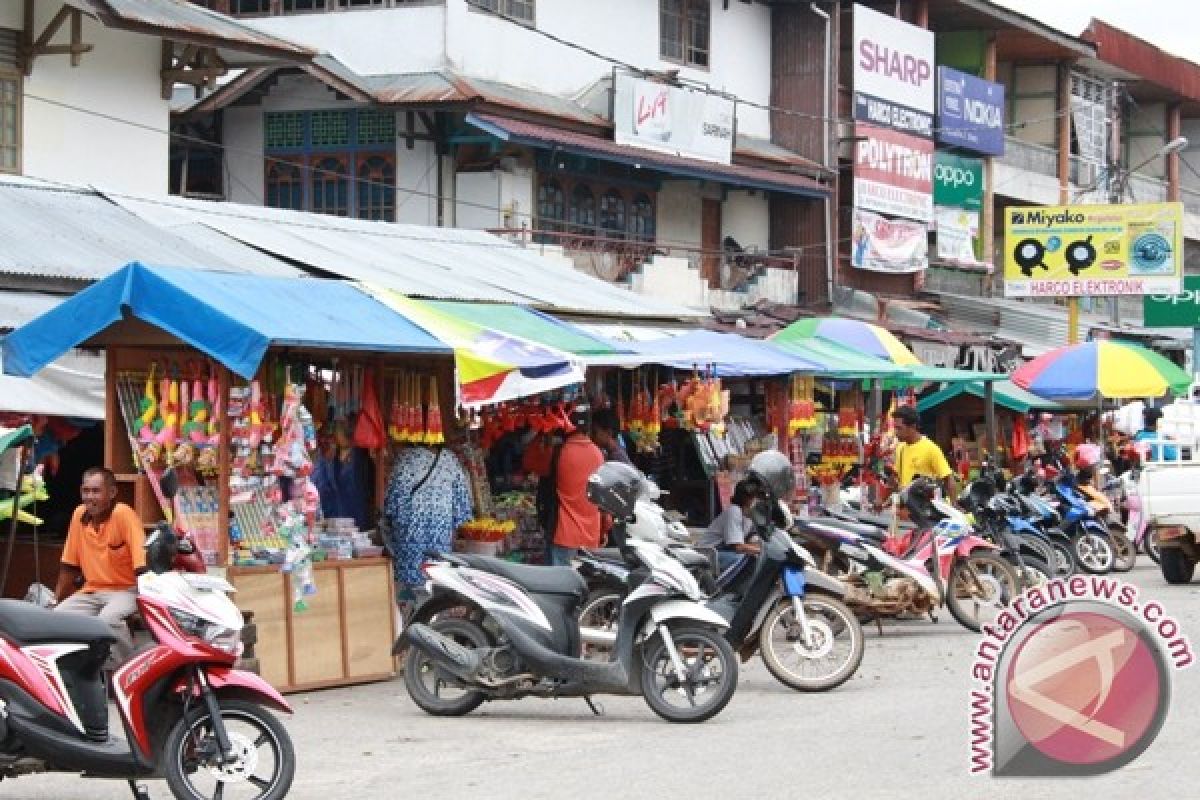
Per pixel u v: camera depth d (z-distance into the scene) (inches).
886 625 668.1
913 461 687.7
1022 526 727.1
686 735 427.8
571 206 1128.2
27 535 575.2
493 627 467.5
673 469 791.1
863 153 1375.5
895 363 879.1
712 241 1289.4
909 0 1478.8
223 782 339.0
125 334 494.0
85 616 341.4
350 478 561.9
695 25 1283.2
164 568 349.7
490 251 836.6
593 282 839.1
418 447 563.5
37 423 548.1
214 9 1083.9
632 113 1125.1
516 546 629.3
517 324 638.5
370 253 729.6
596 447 599.5
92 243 616.1
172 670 336.5
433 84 1020.5
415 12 1044.5
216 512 499.8
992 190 1589.6
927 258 1477.6
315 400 544.1
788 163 1305.4
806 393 792.3
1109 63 1738.4
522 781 370.0
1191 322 1599.4
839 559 637.9
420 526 552.1
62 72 837.8
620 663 451.8
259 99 1074.7
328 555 525.0
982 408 1112.8
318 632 514.9
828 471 844.0
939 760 378.0
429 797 354.6
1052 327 1549.0
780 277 1304.1
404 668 474.6
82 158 848.3
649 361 646.5
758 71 1355.8
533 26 1118.4
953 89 1496.1
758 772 372.2
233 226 700.7
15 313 553.3
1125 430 1186.0
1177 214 1386.6
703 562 502.3
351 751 413.4
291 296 512.7
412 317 542.9
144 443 490.9
